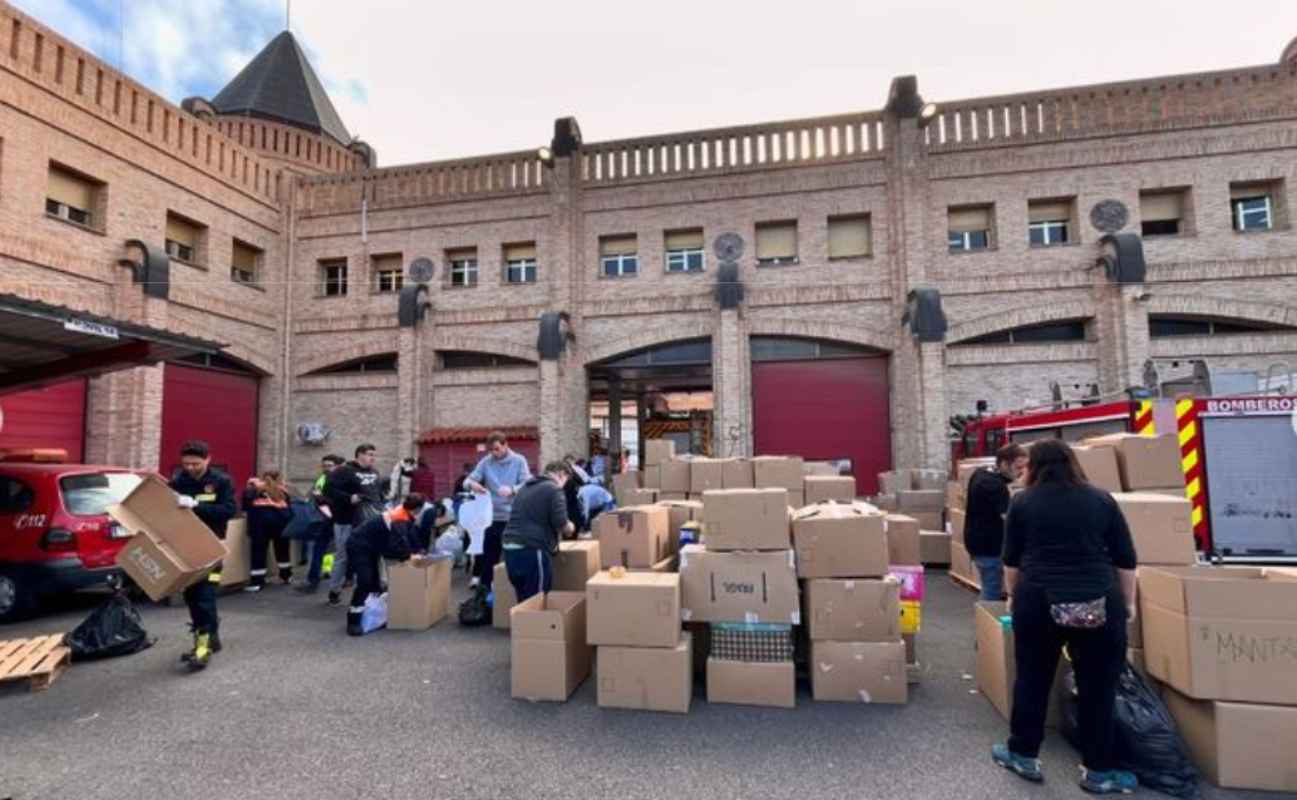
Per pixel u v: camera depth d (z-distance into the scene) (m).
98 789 3.45
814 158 15.87
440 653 5.80
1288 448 6.48
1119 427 7.52
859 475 15.16
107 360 7.92
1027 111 14.95
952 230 15.30
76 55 12.57
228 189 16.30
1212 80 14.16
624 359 16.61
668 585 4.52
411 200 17.78
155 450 13.60
